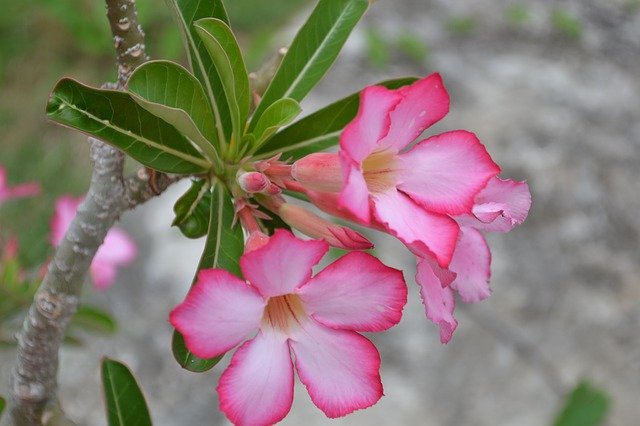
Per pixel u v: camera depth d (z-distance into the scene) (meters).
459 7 1.61
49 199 1.26
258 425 0.39
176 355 0.41
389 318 0.39
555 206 1.17
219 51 0.41
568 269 1.10
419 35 1.49
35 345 0.43
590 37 1.59
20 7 1.52
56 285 0.42
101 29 1.46
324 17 0.46
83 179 1.32
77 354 0.98
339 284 0.38
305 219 0.41
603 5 1.72
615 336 1.04
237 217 0.42
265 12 1.65
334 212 0.40
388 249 1.03
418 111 0.39
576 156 1.25
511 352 0.99
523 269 1.09
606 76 1.48
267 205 0.42
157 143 0.42
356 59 1.37
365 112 0.37
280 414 0.39
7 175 1.27
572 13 1.66
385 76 1.35
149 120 0.41
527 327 1.02
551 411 0.94
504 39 1.53
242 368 0.38
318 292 0.39
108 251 0.80
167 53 1.40
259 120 0.43
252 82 0.46
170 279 1.03
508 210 0.42
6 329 0.60
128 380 0.45
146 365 0.96
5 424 0.45
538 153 1.24
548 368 0.99
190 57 0.43
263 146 0.44
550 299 1.06
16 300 0.59
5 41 1.51
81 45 1.50
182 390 0.94
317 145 0.44
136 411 0.45
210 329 0.37
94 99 0.40
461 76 1.40
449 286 0.41
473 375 0.97
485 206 0.40
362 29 1.46
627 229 1.17
